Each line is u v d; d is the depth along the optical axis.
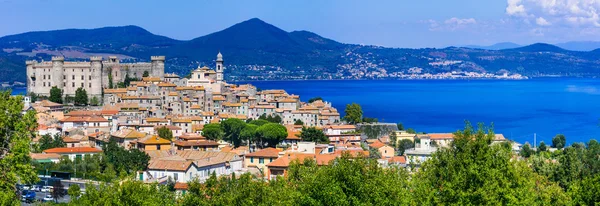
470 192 102.00
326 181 111.31
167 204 125.00
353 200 108.25
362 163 114.88
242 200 119.06
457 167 107.25
